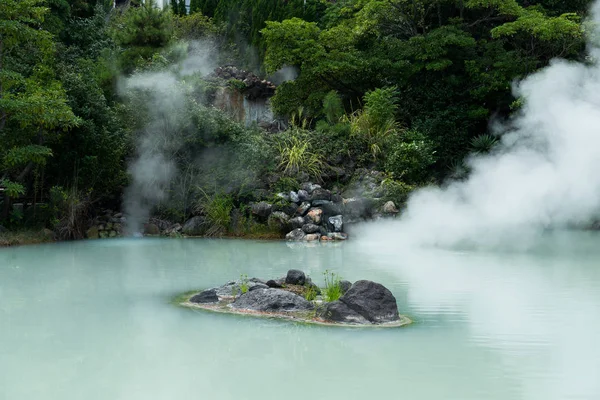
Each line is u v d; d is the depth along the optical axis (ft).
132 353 18.17
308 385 15.38
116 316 22.59
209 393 14.87
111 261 37.04
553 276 30.81
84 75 54.34
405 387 15.14
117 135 53.98
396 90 69.82
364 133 61.93
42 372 16.48
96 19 77.20
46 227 50.78
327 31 72.33
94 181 52.37
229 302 24.73
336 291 23.98
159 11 69.92
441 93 68.74
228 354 18.10
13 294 26.66
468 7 72.08
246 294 24.29
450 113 68.18
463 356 17.63
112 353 18.22
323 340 19.43
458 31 69.62
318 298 24.90
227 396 14.66
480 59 69.72
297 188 54.34
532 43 69.31
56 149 50.72
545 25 65.72
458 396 14.49
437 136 66.03
